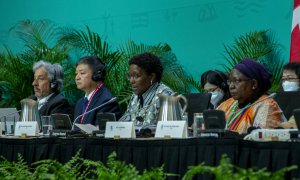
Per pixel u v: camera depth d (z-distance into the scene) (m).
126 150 3.81
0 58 9.18
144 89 5.16
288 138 3.36
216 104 5.59
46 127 4.96
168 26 8.28
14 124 5.43
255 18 7.41
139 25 8.59
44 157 4.27
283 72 5.63
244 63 4.45
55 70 6.38
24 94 8.80
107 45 8.48
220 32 7.74
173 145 3.60
